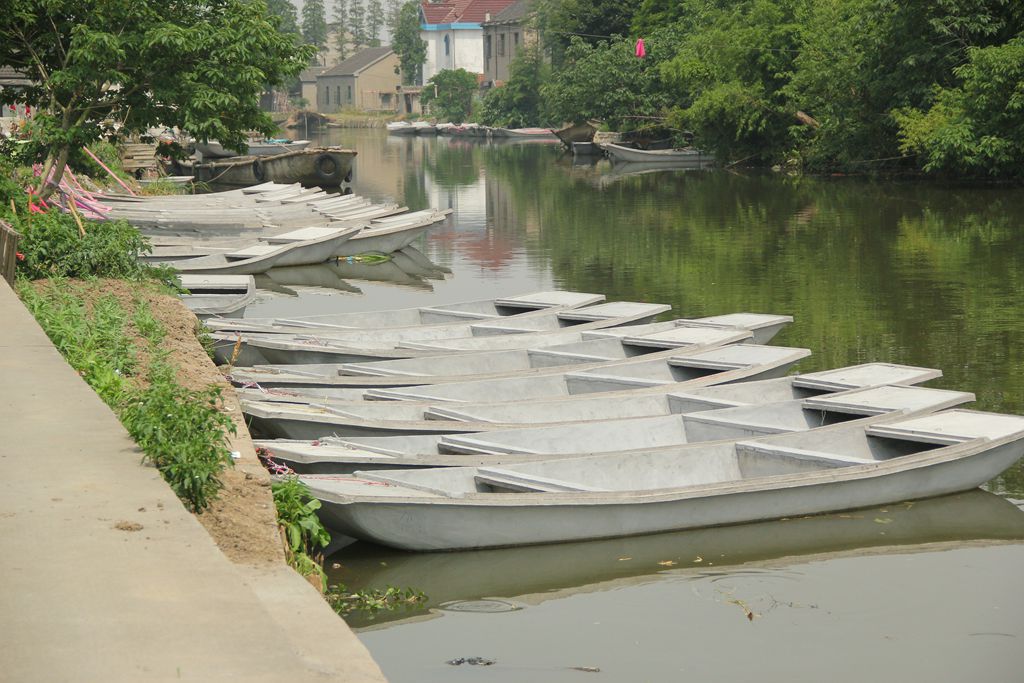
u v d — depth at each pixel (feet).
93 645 13.64
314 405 36.04
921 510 33.14
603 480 32.14
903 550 30.30
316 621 17.47
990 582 28.22
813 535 31.19
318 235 86.12
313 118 426.10
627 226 105.29
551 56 295.48
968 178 141.59
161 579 15.79
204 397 27.02
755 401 40.55
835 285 70.90
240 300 57.11
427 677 23.22
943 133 130.82
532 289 73.51
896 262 79.25
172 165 159.22
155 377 32.22
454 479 30.42
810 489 31.76
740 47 170.91
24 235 48.85
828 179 153.48
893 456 36.55
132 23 69.72
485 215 117.80
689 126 191.52
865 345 54.34
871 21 147.33
